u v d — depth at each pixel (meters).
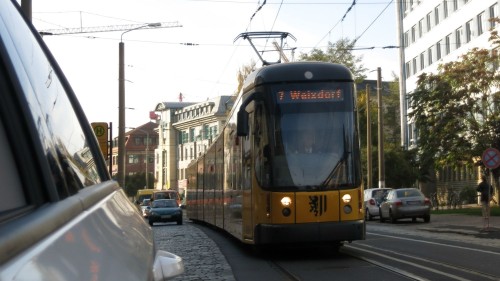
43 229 1.45
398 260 12.95
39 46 2.63
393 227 27.00
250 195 13.95
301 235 12.87
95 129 20.91
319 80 13.55
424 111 34.81
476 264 12.09
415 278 10.27
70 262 1.42
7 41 1.90
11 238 1.26
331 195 13.06
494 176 35.19
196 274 11.73
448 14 53.22
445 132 34.22
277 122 13.30
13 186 1.57
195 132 98.56
